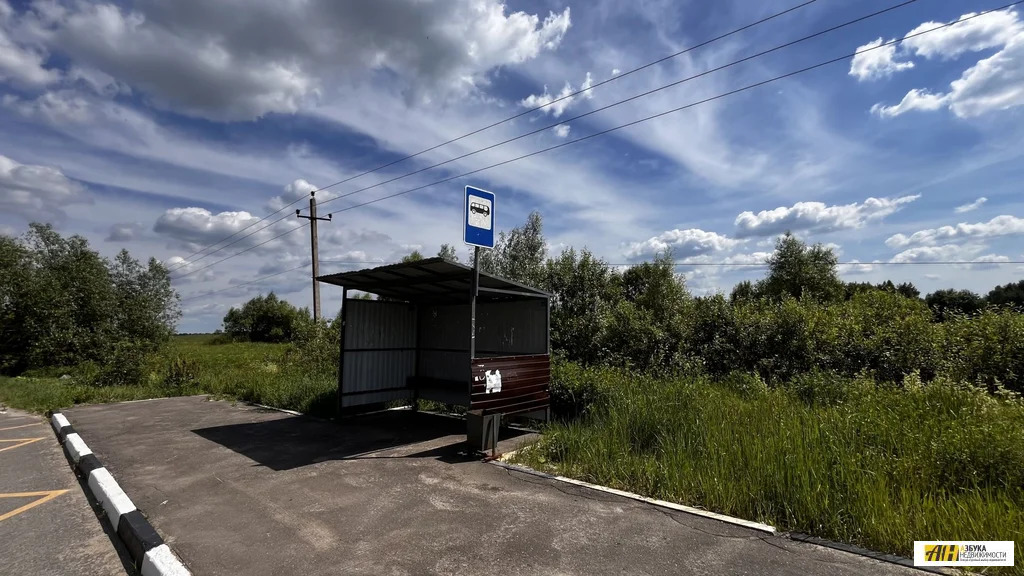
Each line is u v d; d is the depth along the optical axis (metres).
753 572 3.16
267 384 12.41
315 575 3.26
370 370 9.77
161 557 3.43
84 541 4.11
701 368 11.00
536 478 5.32
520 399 7.15
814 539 3.63
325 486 5.19
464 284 8.46
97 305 18.91
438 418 9.42
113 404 11.76
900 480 4.20
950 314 10.11
